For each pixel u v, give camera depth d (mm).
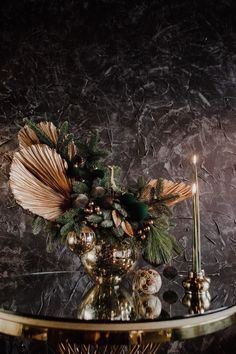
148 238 1204
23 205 1156
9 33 1590
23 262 1573
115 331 1021
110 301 1165
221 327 1098
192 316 1059
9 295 1216
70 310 1109
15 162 1181
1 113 1580
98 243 1195
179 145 1583
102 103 1585
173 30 1595
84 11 1593
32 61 1589
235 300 1182
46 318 1045
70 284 1325
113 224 1146
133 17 1594
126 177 1579
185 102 1585
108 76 1589
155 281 1229
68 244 1195
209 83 1587
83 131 1579
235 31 1593
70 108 1584
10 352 1571
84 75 1587
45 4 1594
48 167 1189
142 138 1585
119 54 1590
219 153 1581
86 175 1196
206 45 1594
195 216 1227
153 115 1585
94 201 1163
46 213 1161
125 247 1196
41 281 1352
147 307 1127
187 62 1590
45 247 1575
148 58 1590
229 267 1569
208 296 1207
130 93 1587
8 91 1584
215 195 1579
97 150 1237
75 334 1032
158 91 1587
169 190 1296
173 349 1573
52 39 1590
